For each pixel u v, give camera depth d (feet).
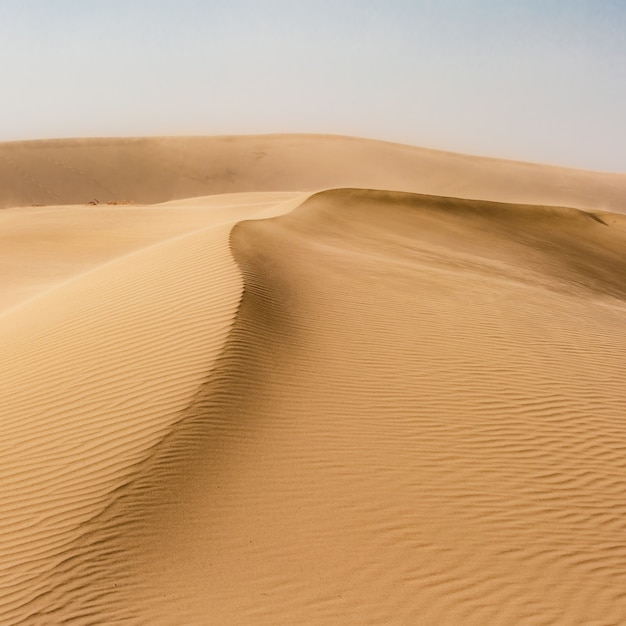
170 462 25.12
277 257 47.09
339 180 401.70
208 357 30.86
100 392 29.66
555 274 77.00
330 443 27.20
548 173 404.36
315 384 31.04
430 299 44.57
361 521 23.32
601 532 23.53
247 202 153.99
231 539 22.25
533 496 25.23
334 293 42.19
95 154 403.95
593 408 31.81
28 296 65.21
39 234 98.17
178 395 28.50
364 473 25.70
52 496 24.08
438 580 21.02
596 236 110.22
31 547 21.93
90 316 37.60
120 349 32.81
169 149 419.13
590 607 20.13
